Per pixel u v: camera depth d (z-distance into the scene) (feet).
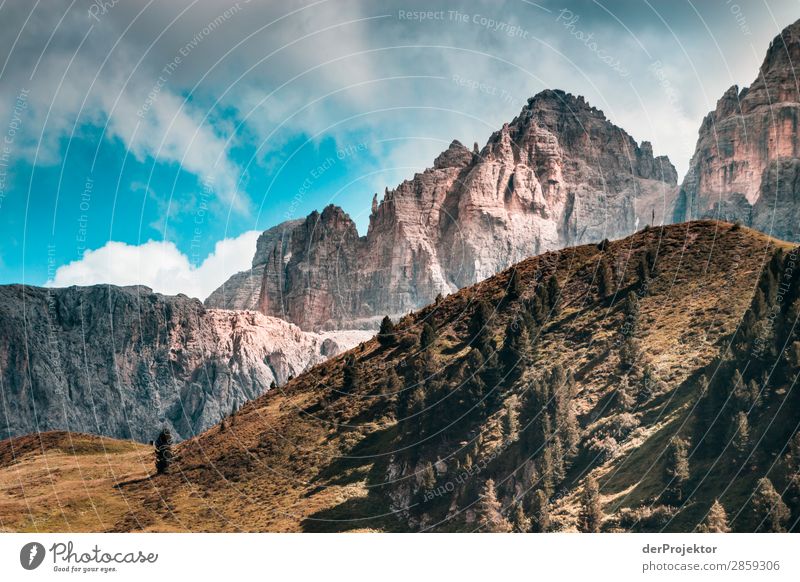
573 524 264.93
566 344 380.58
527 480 300.81
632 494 265.75
